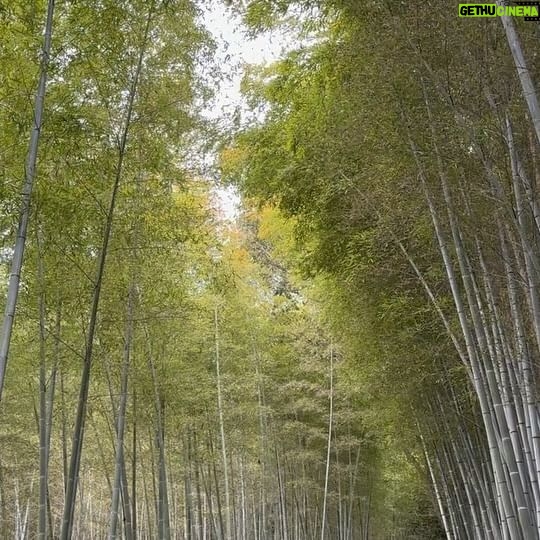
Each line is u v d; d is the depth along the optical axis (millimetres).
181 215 6250
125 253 5859
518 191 3578
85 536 16188
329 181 6004
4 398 8758
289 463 13133
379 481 14430
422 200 4777
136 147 5473
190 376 9328
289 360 12125
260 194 7598
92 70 5027
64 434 7867
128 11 5180
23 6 4605
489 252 4527
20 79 4609
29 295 5762
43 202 4625
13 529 12617
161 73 5617
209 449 11023
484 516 7121
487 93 3762
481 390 4539
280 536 12227
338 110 5172
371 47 4523
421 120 4430
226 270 8312
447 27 3930
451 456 8500
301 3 5824
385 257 6125
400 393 7715
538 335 3592
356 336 7492
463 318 4555
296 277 9820
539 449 4059
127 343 6203
